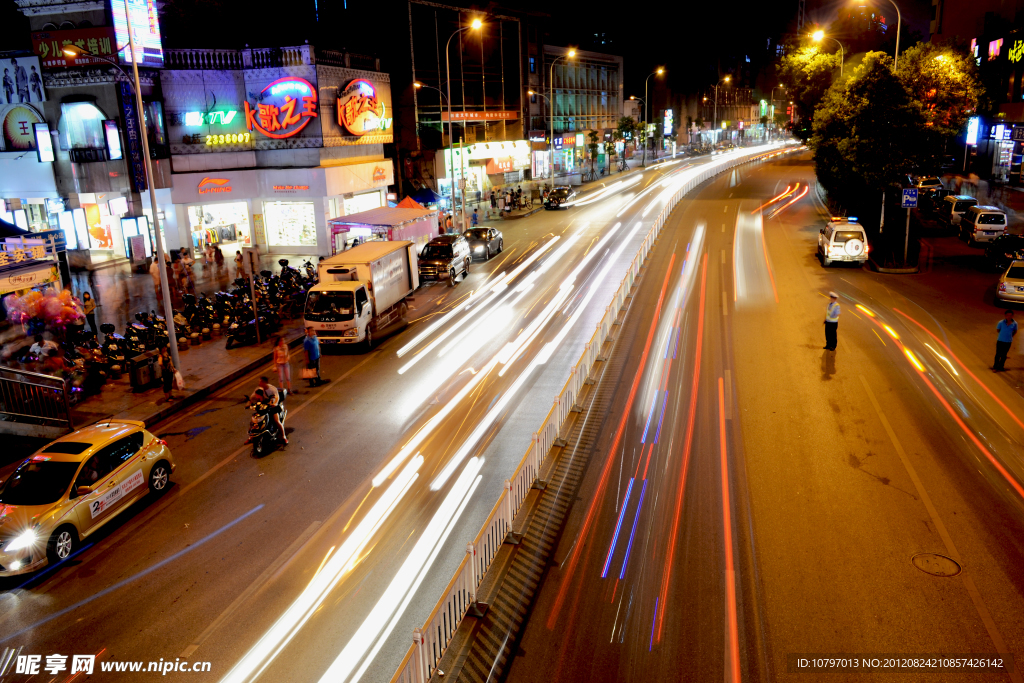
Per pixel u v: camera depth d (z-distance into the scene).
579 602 9.50
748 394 16.81
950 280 27.88
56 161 33.72
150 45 33.78
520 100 66.69
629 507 11.86
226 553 11.26
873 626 8.86
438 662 8.41
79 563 11.20
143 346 20.89
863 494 12.11
